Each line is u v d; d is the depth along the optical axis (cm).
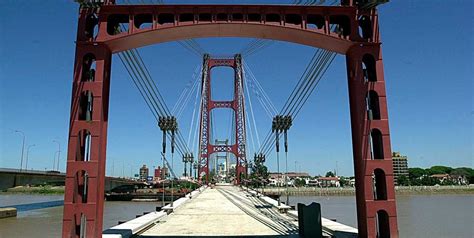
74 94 1817
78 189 1806
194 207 4112
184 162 7988
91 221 1747
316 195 15975
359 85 1875
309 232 1945
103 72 1850
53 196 14838
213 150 12488
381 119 1850
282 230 2350
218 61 12838
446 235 4681
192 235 2181
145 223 2500
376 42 1902
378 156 1903
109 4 1917
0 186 7038
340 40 1894
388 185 1812
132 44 1961
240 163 12012
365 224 1803
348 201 12012
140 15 1922
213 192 7756
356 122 1883
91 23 1938
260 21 1900
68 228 1731
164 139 4019
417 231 5047
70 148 1780
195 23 1881
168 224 2700
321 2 2200
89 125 1800
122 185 12544
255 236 2117
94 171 1769
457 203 10894
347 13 1923
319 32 1891
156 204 9844
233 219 2988
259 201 5025
